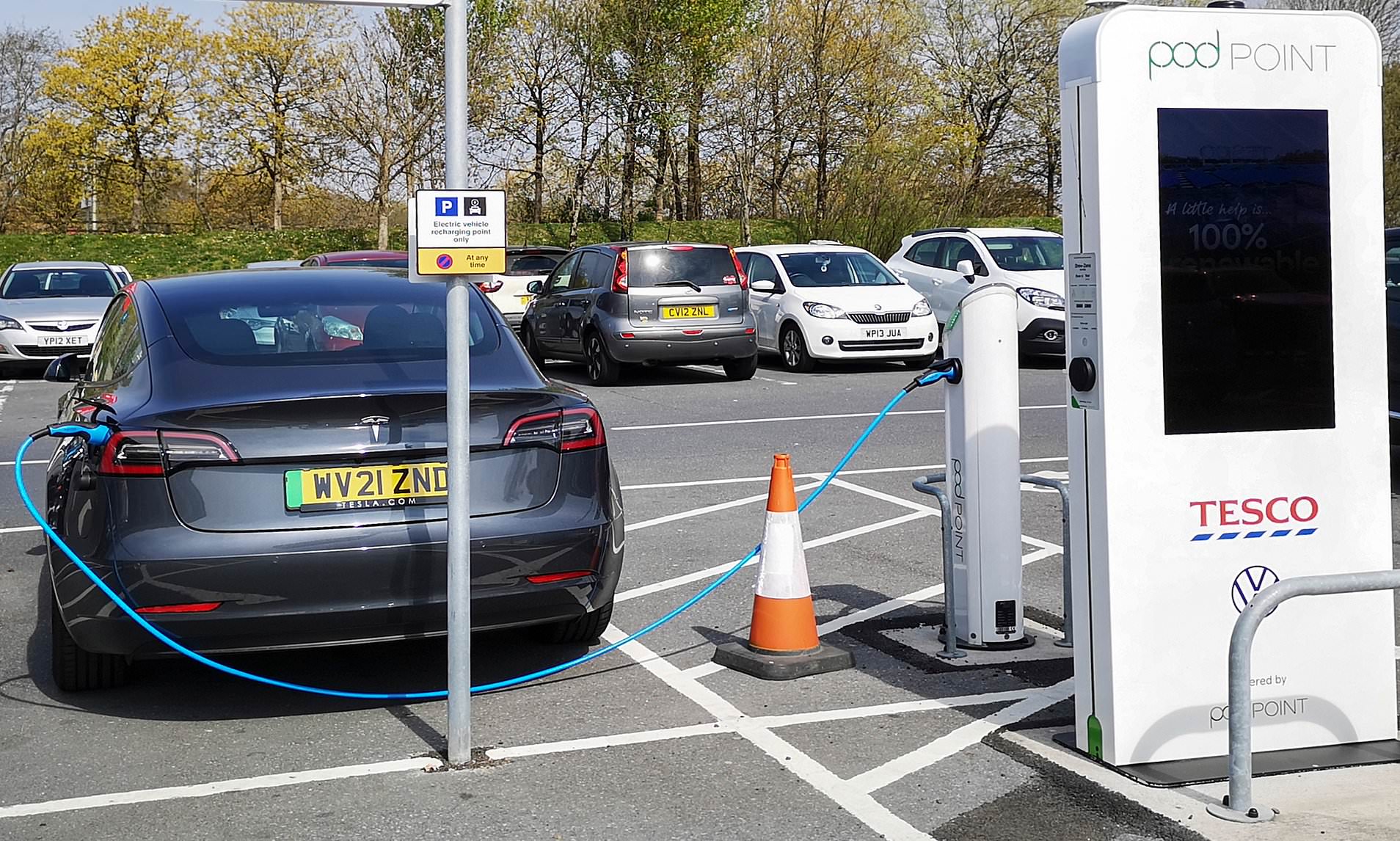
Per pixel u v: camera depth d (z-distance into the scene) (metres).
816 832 3.67
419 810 3.88
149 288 5.62
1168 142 3.95
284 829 3.77
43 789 4.12
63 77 48.91
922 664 5.23
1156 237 3.96
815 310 17.70
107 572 4.38
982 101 50.16
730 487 9.38
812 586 6.59
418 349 5.11
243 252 44.50
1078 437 4.10
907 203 34.31
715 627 5.91
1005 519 5.30
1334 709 4.22
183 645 4.40
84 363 6.43
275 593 4.38
